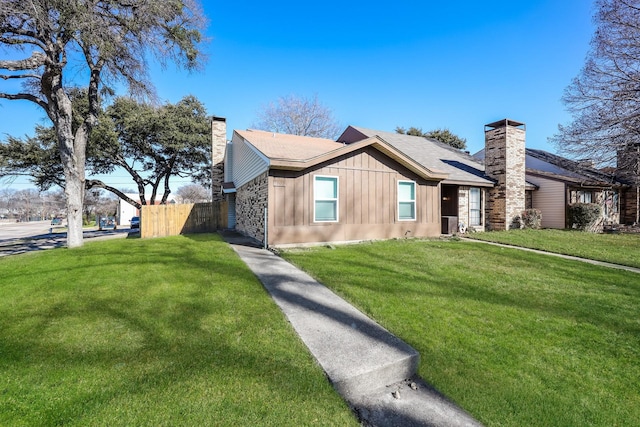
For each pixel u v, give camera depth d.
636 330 3.63
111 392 2.17
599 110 15.41
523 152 13.83
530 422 2.22
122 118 20.44
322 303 4.11
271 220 8.23
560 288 5.15
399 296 4.44
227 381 2.33
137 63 10.41
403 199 10.43
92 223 46.09
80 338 3.01
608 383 2.69
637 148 15.20
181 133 21.89
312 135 31.47
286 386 2.31
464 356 2.99
